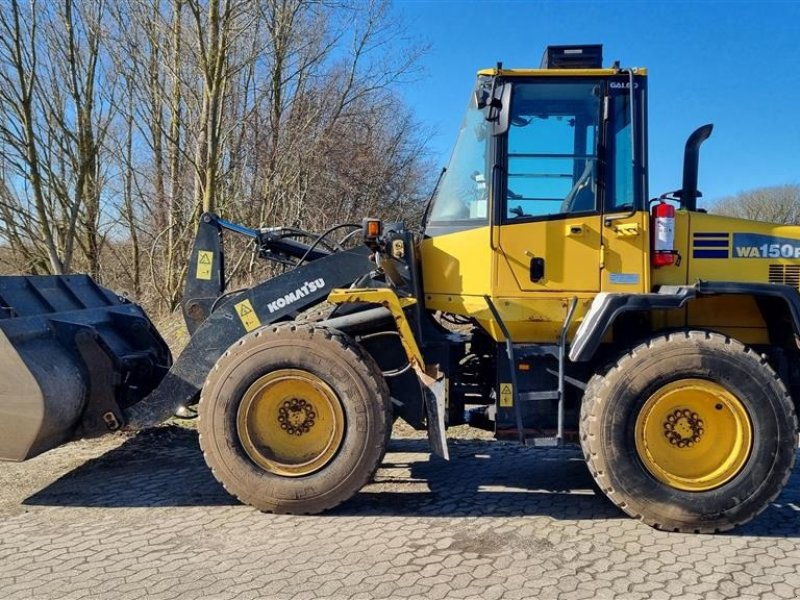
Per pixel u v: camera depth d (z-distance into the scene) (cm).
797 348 390
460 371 439
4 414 368
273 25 1265
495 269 390
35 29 1111
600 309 360
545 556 320
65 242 1214
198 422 377
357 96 1388
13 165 1125
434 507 388
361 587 289
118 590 287
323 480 367
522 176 391
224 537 344
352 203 1343
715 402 352
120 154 1336
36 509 387
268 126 1312
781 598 279
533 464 477
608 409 351
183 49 1199
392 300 381
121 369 431
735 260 396
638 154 382
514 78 388
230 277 1035
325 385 369
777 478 344
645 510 349
